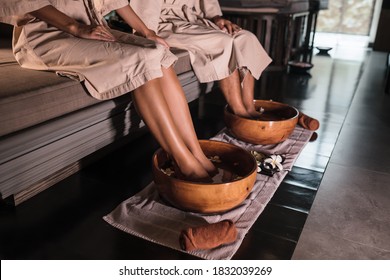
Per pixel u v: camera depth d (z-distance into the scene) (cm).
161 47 134
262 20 412
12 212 137
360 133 231
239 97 202
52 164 133
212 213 135
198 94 224
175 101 145
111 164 178
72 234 127
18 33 146
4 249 118
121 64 130
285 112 216
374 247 127
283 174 171
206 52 195
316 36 689
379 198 158
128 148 197
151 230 128
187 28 198
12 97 113
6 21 141
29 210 139
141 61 129
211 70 192
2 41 198
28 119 119
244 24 401
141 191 151
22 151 119
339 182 169
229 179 146
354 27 668
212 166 149
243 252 121
